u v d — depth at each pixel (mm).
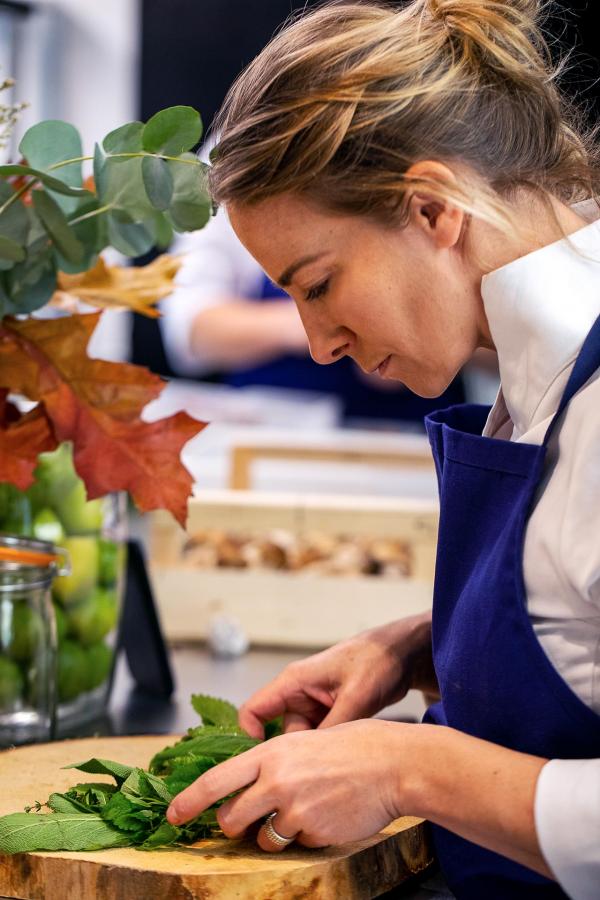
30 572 1167
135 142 1076
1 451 1155
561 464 854
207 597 1844
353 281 896
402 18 938
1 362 1163
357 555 2150
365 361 954
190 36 4289
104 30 4301
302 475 4289
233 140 905
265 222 896
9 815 877
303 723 1120
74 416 1163
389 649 1114
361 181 864
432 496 4289
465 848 896
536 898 865
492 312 897
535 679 830
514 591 843
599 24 2176
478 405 1111
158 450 1159
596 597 813
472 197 866
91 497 1153
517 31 948
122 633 1539
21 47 4270
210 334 4004
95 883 821
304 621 1822
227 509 1902
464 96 889
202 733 1070
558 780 769
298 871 814
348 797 816
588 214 963
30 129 1085
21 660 1176
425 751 817
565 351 874
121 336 4207
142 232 1186
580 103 1084
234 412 4188
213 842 880
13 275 1124
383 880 882
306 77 893
